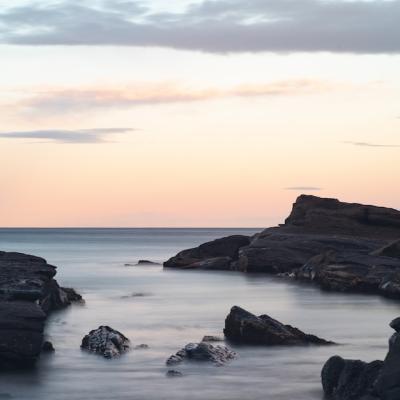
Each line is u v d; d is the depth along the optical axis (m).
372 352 39.38
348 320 51.78
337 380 30.19
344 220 108.25
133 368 35.66
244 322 41.94
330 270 75.25
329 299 65.06
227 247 109.19
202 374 34.38
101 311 55.97
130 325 48.75
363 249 97.50
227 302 62.53
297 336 41.78
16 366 35.69
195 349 37.41
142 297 66.44
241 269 99.75
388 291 67.00
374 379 28.06
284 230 108.88
